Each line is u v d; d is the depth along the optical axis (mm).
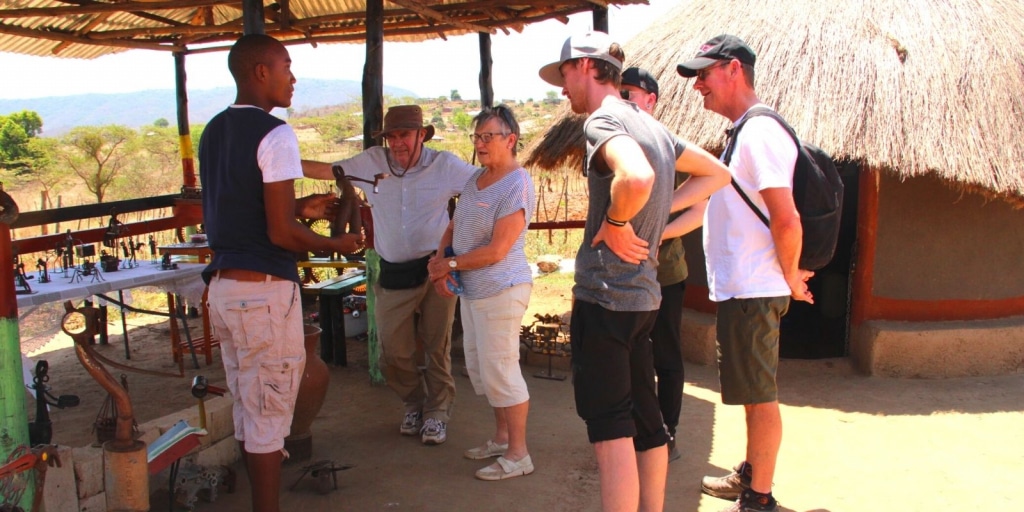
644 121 2779
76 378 6535
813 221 3426
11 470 2738
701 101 6234
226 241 3021
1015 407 5387
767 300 3393
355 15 7758
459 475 4258
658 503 3094
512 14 7230
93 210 6805
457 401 5613
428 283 4590
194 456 3996
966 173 5367
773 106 5879
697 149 3012
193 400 5863
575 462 4430
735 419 5219
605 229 2615
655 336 4320
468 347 4309
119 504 3312
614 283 2787
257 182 2957
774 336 3457
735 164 3434
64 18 7684
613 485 2787
